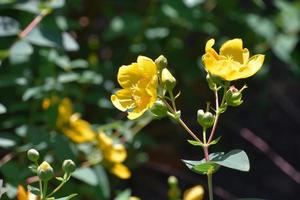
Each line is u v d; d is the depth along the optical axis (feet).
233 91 7.54
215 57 7.48
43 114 11.87
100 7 15.61
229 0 15.75
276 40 15.55
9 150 12.21
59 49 12.80
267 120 20.70
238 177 19.24
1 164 10.71
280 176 19.47
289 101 21.35
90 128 11.44
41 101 11.96
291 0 18.39
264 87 18.70
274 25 15.76
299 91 21.67
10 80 11.48
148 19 14.25
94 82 13.30
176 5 13.38
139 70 7.58
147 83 7.54
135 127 12.44
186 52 15.89
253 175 19.35
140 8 15.61
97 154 11.35
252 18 15.70
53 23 11.25
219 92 16.26
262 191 19.01
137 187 16.96
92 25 15.79
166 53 15.66
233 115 19.77
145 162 15.11
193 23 13.56
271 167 19.65
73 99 13.89
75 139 11.25
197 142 7.43
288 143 20.51
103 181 11.27
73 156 10.57
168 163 16.05
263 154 19.79
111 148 11.07
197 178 17.67
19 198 8.39
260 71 16.84
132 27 14.19
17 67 12.34
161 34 14.88
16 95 12.85
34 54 13.00
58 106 11.39
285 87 21.62
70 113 11.44
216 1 15.84
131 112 7.51
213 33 15.51
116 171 11.30
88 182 10.50
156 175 17.16
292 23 15.61
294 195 19.10
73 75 12.47
